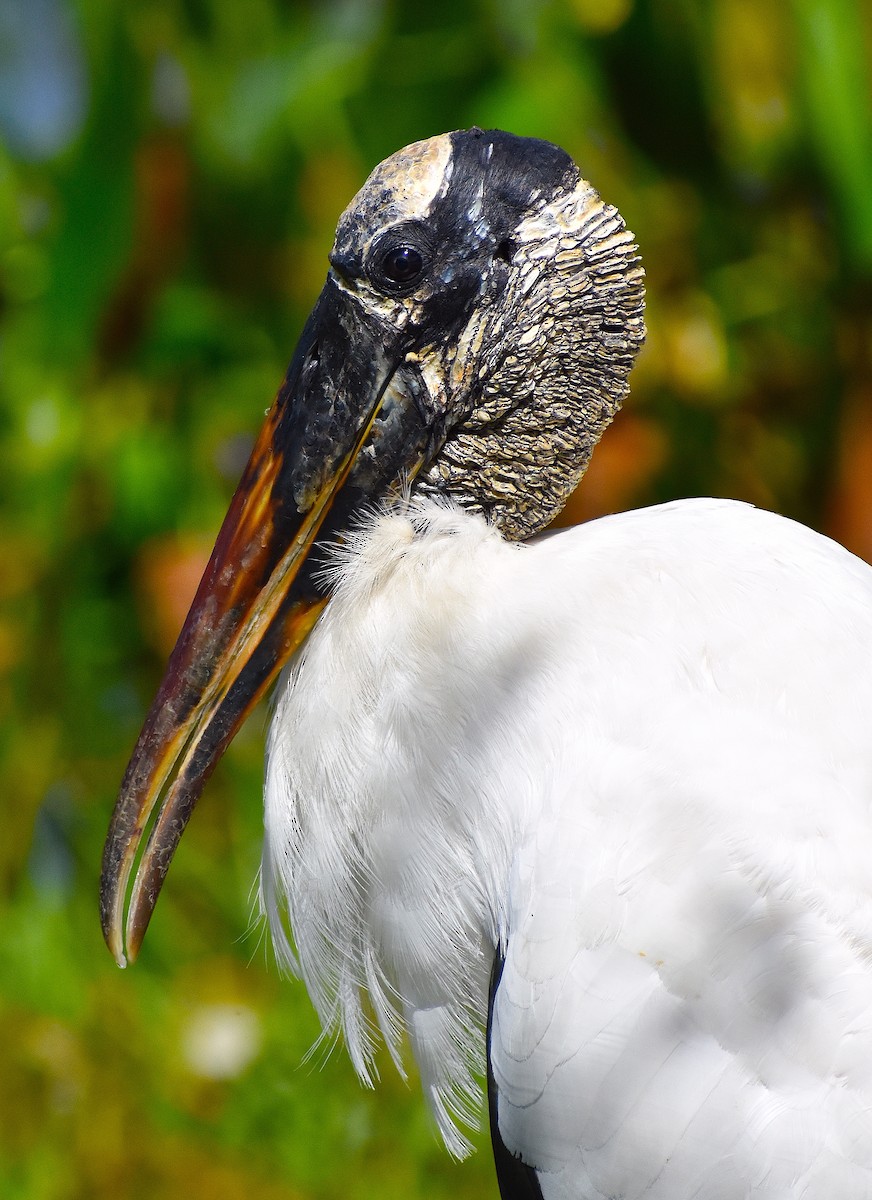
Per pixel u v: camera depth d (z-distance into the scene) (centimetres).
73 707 888
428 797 399
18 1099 704
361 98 780
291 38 795
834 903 347
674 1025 352
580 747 379
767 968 346
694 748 369
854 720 371
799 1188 336
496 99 766
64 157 812
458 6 774
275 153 788
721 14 766
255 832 800
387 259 422
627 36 785
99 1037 724
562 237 427
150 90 780
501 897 389
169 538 845
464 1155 438
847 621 388
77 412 848
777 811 357
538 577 405
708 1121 346
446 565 412
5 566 873
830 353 838
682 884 356
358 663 412
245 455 879
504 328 429
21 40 896
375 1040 470
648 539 409
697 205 831
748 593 390
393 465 434
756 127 796
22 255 877
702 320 816
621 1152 356
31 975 758
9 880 849
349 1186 657
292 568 436
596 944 360
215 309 846
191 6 786
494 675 394
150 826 446
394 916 411
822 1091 337
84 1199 667
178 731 438
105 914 439
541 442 439
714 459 846
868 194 755
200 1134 682
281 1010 722
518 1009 371
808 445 856
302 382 433
